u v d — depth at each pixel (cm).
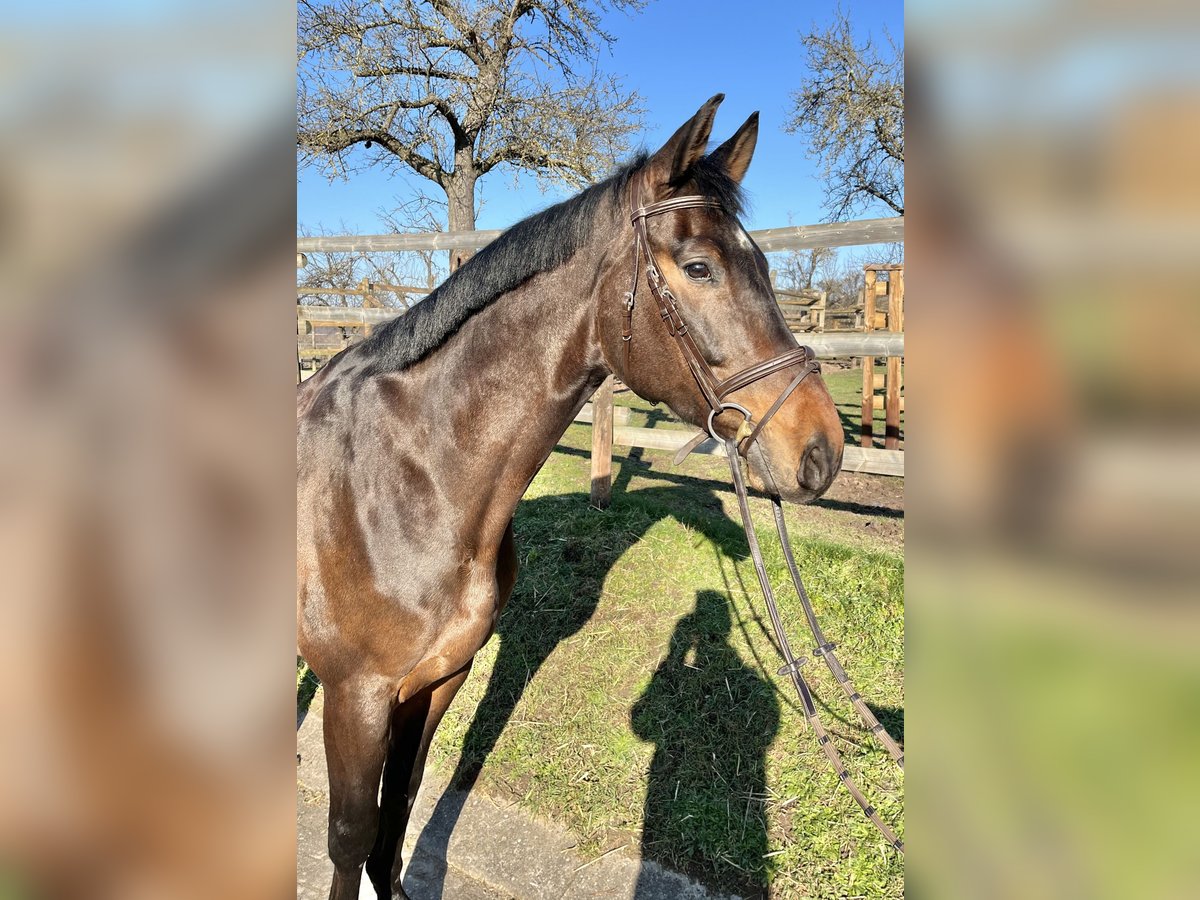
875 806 209
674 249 138
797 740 235
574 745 245
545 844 208
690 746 238
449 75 1198
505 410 151
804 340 378
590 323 150
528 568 341
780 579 319
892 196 1606
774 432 134
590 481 469
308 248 511
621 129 1252
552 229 150
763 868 194
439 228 1500
